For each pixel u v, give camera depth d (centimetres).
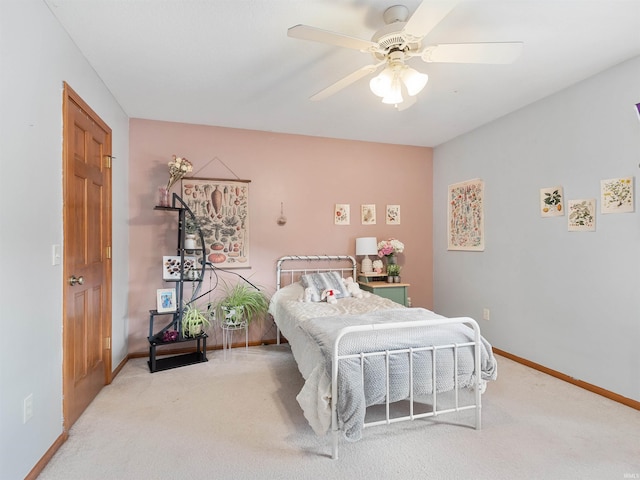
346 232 406
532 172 302
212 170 359
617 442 188
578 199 263
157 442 188
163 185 342
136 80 257
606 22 189
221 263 359
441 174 427
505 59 175
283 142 383
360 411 171
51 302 177
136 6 175
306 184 391
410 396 187
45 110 173
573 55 224
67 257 194
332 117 335
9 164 143
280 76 252
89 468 166
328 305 293
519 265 316
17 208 148
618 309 237
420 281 437
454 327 208
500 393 249
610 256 242
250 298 344
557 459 173
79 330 215
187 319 314
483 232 359
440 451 179
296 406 230
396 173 428
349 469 166
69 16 182
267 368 300
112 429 201
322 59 229
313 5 175
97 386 247
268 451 180
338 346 180
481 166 362
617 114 237
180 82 261
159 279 339
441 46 164
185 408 227
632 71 228
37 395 163
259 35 201
